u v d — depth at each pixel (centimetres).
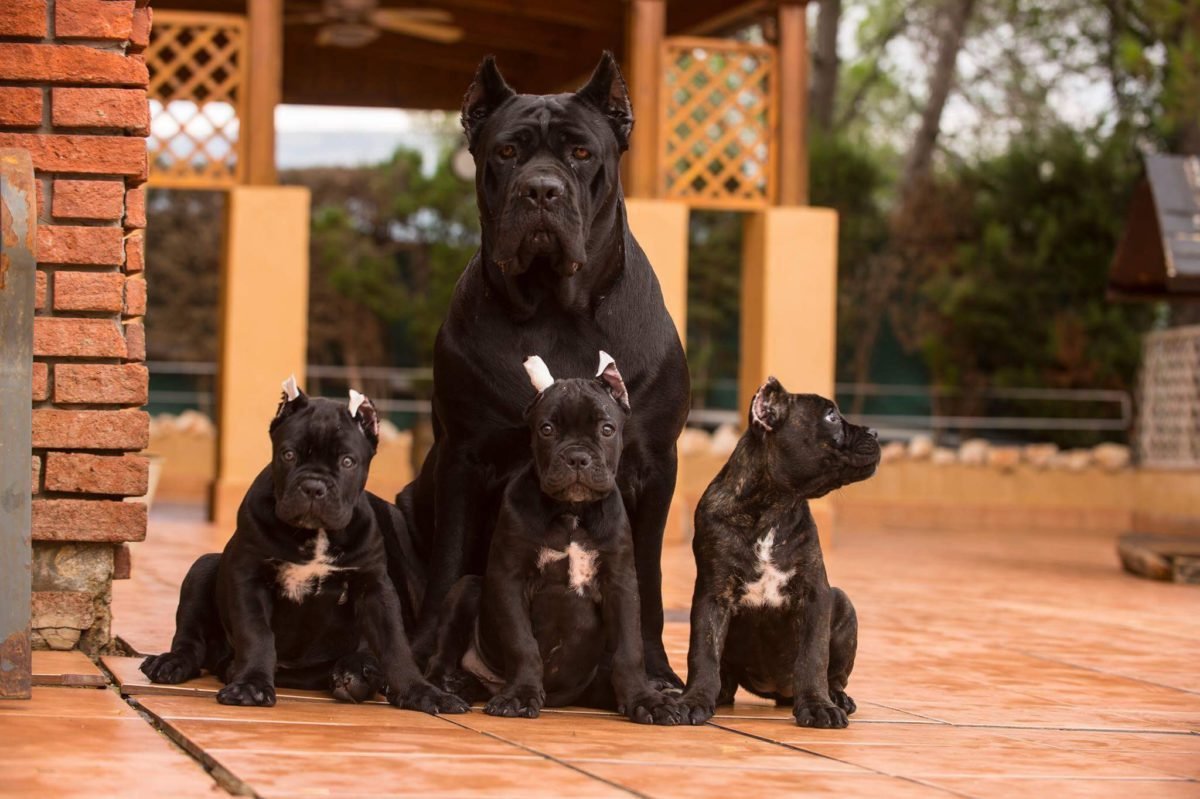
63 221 691
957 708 683
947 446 3225
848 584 1359
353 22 1919
